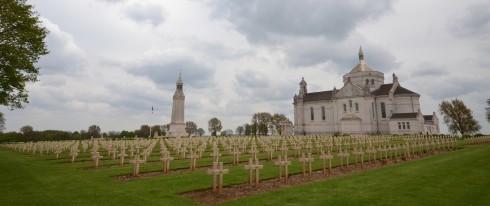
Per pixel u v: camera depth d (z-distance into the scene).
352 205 9.63
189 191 12.13
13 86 19.94
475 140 43.53
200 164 20.94
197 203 10.27
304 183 13.97
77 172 17.50
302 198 10.60
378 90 104.06
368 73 106.50
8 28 19.75
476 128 92.25
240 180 14.50
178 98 95.56
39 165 21.22
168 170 18.22
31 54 20.61
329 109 108.81
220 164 11.90
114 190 12.22
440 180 13.60
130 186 13.04
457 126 93.56
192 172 17.38
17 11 19.88
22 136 87.56
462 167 17.58
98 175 16.19
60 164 21.89
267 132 135.75
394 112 97.00
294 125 119.38
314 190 11.91
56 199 10.71
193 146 33.81
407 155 25.95
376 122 98.31
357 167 19.58
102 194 11.50
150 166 19.88
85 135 110.81
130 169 18.50
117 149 34.56
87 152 32.91
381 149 22.73
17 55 19.16
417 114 88.75
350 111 100.06
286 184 13.73
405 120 89.88
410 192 11.33
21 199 10.71
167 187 12.81
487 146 36.09
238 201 10.38
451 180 13.57
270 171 17.23
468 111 91.75
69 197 11.02
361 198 10.50
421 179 13.93
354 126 96.75
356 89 99.38
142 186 13.04
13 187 12.92
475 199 10.22
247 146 36.72
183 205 9.97
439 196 10.68
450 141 37.91
